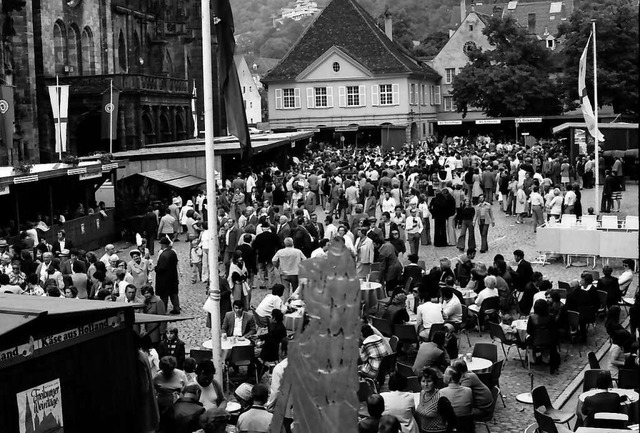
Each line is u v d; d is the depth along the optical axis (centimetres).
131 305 1484
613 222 4247
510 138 12438
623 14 11138
